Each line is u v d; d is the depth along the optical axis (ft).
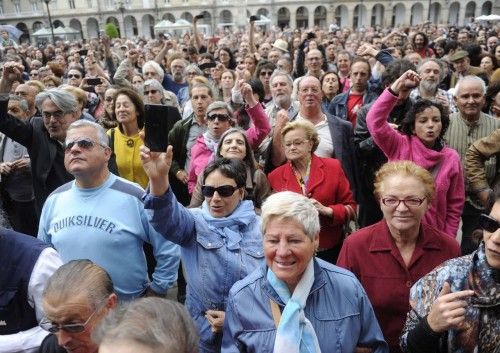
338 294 6.63
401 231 7.89
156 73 25.26
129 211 9.13
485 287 5.60
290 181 11.78
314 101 13.89
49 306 5.71
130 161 13.62
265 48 39.04
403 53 34.19
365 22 201.77
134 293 9.42
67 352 5.99
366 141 14.03
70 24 205.16
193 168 13.97
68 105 12.26
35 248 7.20
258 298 6.64
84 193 9.18
